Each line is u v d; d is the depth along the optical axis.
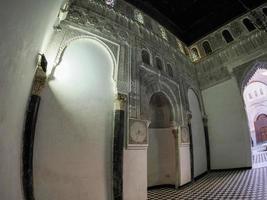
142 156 5.89
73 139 4.42
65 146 4.24
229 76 10.30
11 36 1.84
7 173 2.22
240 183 6.41
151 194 6.63
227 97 10.22
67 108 4.50
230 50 10.50
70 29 5.21
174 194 6.27
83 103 4.85
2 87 1.90
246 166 9.10
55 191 3.85
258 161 10.65
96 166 4.68
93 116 4.97
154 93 7.55
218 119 10.40
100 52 5.80
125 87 5.95
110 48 6.12
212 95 10.82
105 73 5.69
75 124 4.55
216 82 10.74
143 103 6.54
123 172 5.19
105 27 6.28
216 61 10.95
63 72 4.68
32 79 3.66
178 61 9.88
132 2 8.74
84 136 4.64
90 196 4.37
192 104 9.87
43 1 2.46
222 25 10.97
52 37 4.62
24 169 3.31
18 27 1.95
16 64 2.23
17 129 2.92
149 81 7.22
